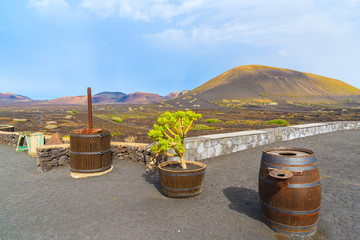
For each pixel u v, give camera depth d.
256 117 44.75
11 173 6.89
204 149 7.76
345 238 3.17
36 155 6.96
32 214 4.01
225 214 3.88
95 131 6.48
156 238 3.17
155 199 4.60
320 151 8.73
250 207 4.14
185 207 4.18
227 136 8.54
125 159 8.06
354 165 6.74
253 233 3.29
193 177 4.54
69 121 34.31
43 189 5.34
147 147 7.30
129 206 4.26
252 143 9.65
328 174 5.95
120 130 22.30
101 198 4.69
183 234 3.27
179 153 4.98
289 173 3.09
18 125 27.41
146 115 54.03
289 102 126.06
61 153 7.42
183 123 4.92
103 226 3.53
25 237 3.27
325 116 46.16
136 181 5.83
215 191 4.97
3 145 12.64
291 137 11.85
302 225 3.17
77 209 4.17
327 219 3.68
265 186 3.39
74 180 6.00
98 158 6.34
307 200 3.11
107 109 83.81
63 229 3.47
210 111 72.25
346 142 10.73
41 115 49.91
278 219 3.27
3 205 4.43
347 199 4.40
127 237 3.21
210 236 3.21
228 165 7.04
